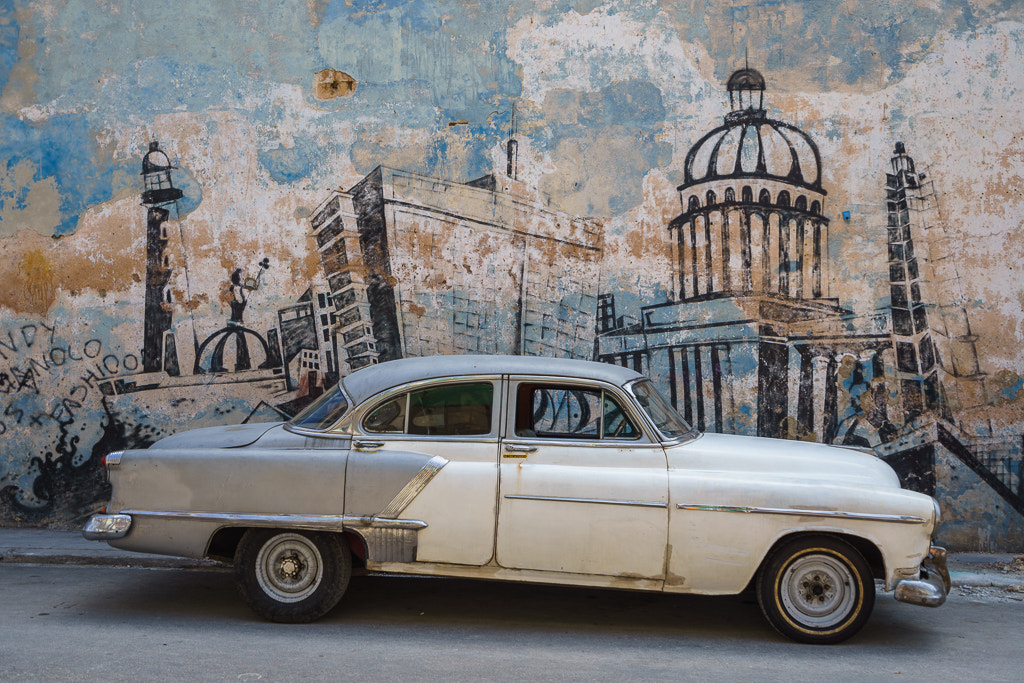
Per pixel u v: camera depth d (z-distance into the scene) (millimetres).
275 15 8070
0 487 7957
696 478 4930
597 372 5281
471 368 5266
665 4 7898
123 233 8000
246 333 7945
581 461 5023
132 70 8078
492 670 4285
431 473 4969
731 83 7836
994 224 7605
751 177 7789
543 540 4898
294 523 4988
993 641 5172
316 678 4066
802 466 5109
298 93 8039
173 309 7973
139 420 7926
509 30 7992
